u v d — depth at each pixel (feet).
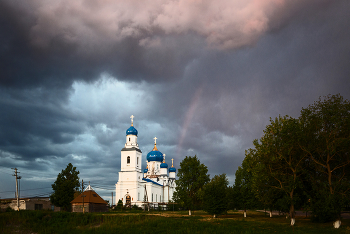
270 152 190.19
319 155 185.26
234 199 272.72
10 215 184.85
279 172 189.78
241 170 276.00
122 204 393.29
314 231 157.58
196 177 300.20
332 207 163.53
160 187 511.40
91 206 298.15
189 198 285.23
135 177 424.46
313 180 181.78
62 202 289.74
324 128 183.52
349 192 168.96
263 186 195.52
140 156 448.65
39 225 174.91
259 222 198.70
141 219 195.52
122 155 434.71
